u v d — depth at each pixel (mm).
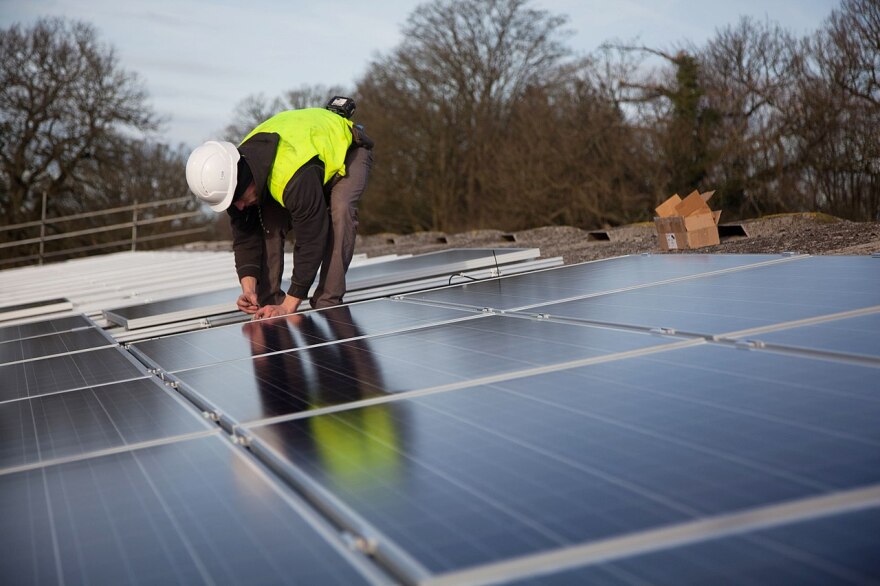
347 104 5160
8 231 32250
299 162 4438
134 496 1443
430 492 1273
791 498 1083
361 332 3115
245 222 4918
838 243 6969
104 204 33625
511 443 1476
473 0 27891
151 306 5668
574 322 2764
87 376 2910
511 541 1054
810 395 1562
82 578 1114
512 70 28266
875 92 14664
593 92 20250
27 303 8062
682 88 17891
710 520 1037
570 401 1725
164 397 2303
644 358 2064
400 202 30297
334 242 5055
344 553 1081
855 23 14703
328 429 1726
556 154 21016
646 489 1179
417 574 983
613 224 20438
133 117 33438
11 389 2834
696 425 1457
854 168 14758
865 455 1209
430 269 5633
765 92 16438
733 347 2076
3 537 1327
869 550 913
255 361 2738
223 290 6602
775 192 16281
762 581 868
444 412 1758
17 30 31922
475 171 28750
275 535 1177
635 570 930
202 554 1145
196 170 4410
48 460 1763
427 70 28656
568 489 1218
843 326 2164
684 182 18312
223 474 1502
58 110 32531
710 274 3602
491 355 2338
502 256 5820
